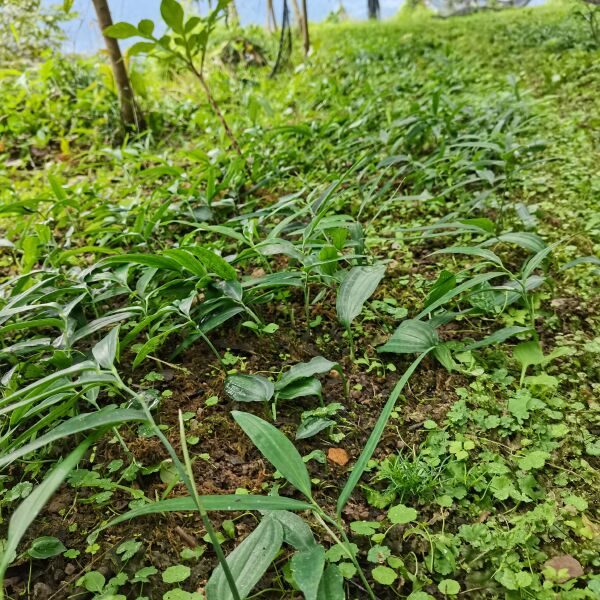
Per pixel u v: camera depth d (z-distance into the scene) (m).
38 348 1.96
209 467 1.76
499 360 2.12
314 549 1.23
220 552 1.07
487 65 6.79
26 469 1.77
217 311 2.22
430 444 1.77
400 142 3.75
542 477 1.66
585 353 2.10
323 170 3.89
